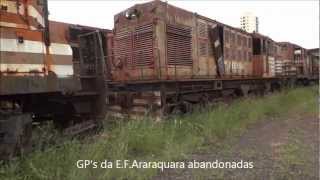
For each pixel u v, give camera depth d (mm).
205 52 14789
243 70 18953
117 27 13414
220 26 16234
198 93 14172
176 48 12805
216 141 9312
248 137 10016
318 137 9781
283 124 12289
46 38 6980
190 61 13539
